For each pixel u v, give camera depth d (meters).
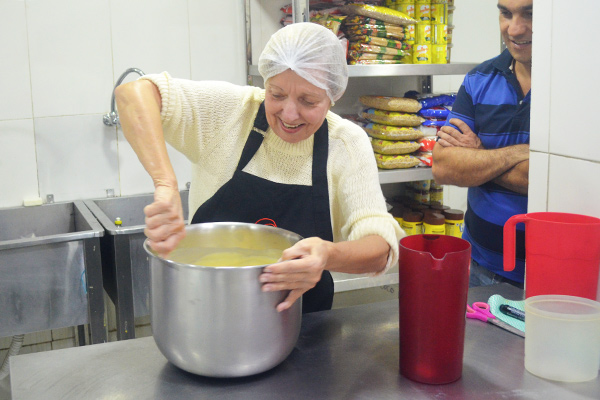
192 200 1.45
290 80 1.11
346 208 1.26
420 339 0.88
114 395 0.86
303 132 1.20
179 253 1.06
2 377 2.18
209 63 2.51
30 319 1.89
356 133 1.30
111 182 2.44
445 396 0.86
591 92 1.06
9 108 2.24
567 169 1.13
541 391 0.87
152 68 2.43
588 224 1.00
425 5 2.36
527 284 1.10
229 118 1.31
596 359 0.90
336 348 1.01
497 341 1.03
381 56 2.30
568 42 1.10
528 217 1.07
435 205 2.55
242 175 1.32
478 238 1.76
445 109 2.43
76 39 2.29
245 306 0.84
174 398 0.85
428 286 0.85
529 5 1.63
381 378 0.91
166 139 1.30
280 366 0.95
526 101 1.69
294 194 1.31
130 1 2.35
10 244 1.81
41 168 2.32
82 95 2.34
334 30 2.26
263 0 2.53
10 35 2.20
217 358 0.85
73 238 1.88
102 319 1.98
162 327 0.89
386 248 1.13
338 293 2.66
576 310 0.95
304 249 0.90
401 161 2.35
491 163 1.69
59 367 0.95
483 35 2.84
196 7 2.45
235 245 1.10
